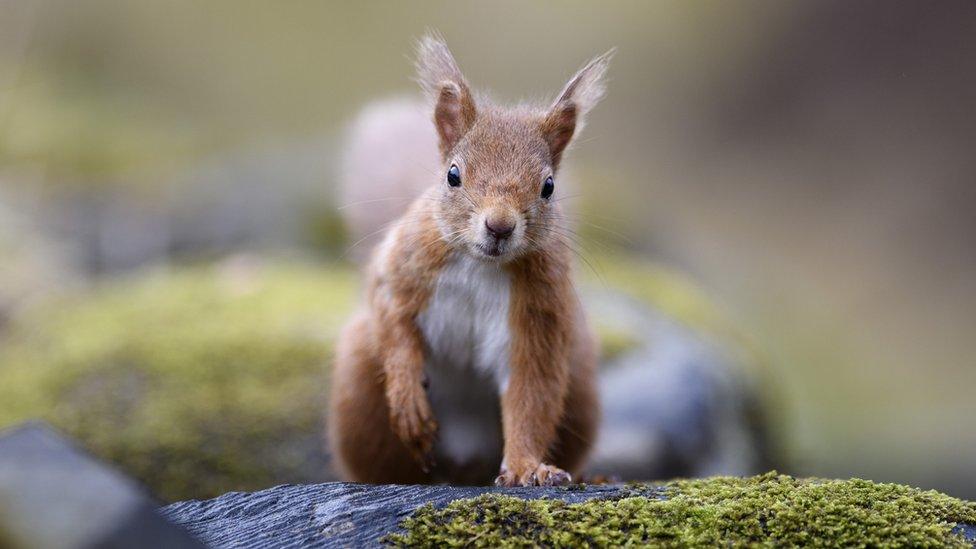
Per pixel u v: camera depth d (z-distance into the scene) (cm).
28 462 483
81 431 1049
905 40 2630
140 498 479
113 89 2453
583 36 2784
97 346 1206
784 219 2486
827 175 2555
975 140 2520
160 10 2653
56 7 2453
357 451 814
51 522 457
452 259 727
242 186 1788
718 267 2019
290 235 1688
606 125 2669
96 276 1627
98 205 1786
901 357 2133
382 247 769
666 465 1115
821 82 2678
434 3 2825
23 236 1628
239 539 535
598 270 1544
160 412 1070
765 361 1491
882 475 1504
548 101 875
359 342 792
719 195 2541
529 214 710
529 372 722
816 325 2158
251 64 2681
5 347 1321
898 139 2566
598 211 1756
